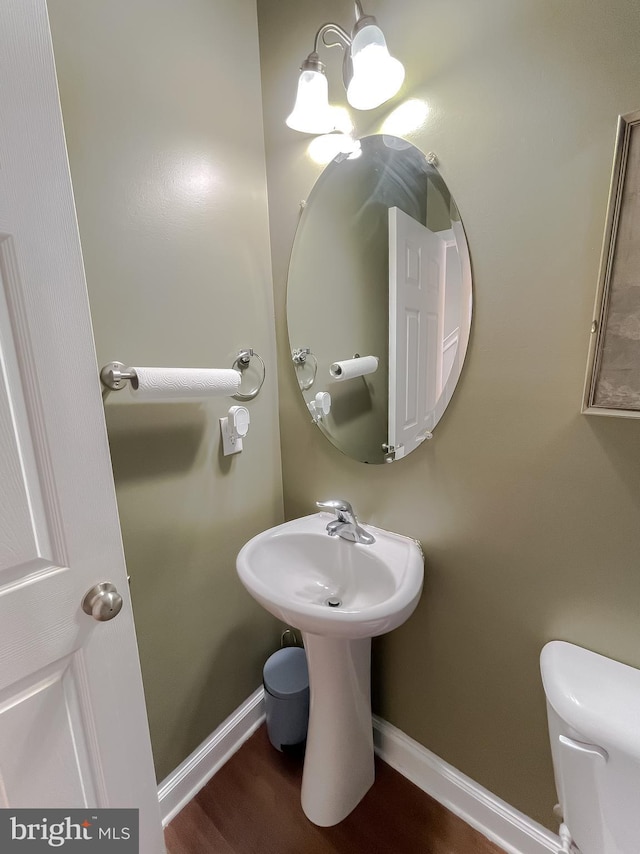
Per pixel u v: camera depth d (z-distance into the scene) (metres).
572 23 0.73
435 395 1.03
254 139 1.22
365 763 1.22
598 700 0.78
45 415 0.66
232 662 1.37
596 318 0.77
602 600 0.86
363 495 1.25
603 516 0.83
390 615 0.87
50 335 0.65
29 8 0.58
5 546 0.64
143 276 0.99
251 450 1.34
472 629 1.08
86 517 0.72
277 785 1.29
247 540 1.37
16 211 0.60
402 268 1.04
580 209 0.77
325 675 1.11
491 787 1.13
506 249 0.87
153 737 1.16
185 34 1.01
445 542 1.09
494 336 0.91
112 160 0.91
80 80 0.84
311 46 1.09
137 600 1.08
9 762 0.68
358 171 1.07
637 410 0.76
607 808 0.75
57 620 0.71
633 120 0.68
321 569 1.23
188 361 1.11
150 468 1.06
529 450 0.91
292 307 1.29
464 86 0.87
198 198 1.09
